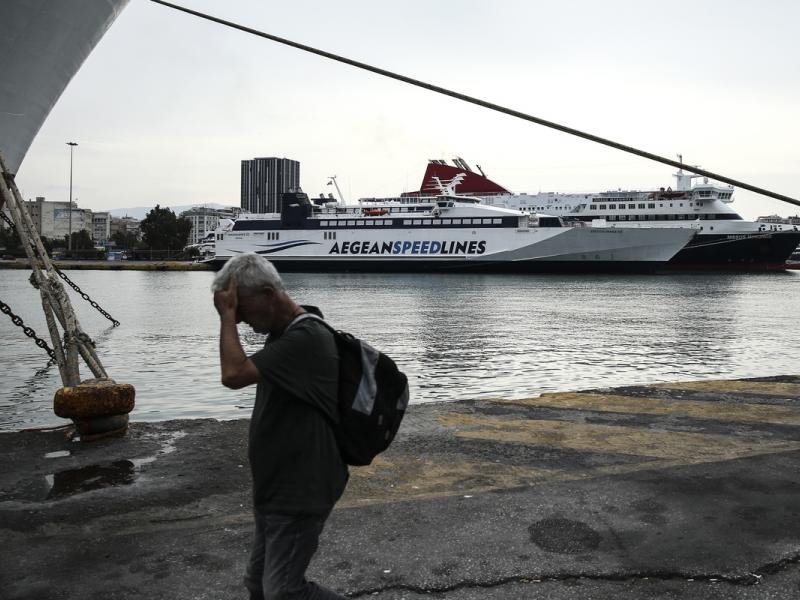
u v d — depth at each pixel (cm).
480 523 383
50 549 359
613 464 508
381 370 244
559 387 1245
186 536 374
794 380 841
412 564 337
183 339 2105
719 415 659
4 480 479
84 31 1402
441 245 6969
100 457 533
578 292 4303
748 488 431
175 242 14925
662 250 6544
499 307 3136
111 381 609
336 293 4228
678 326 2328
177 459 528
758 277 6391
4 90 1335
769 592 308
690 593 308
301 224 7481
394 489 458
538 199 7662
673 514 392
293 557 234
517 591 312
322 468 232
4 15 1242
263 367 224
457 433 598
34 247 822
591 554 345
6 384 1322
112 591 315
